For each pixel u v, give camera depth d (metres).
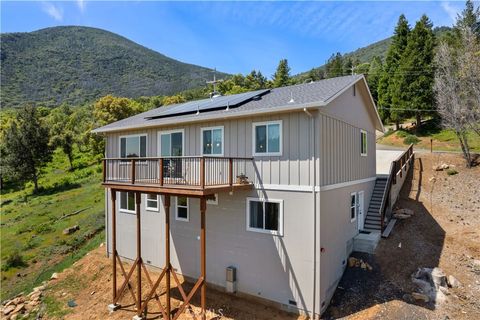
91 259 15.52
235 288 11.02
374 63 61.16
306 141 9.73
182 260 12.68
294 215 9.87
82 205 24.88
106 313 10.86
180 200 12.80
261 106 10.80
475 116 19.88
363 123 14.63
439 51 24.78
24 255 17.44
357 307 9.59
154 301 11.20
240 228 10.97
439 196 16.47
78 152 46.28
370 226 14.08
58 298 12.47
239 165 11.09
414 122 37.22
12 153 31.72
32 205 27.16
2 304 12.88
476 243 12.20
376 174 17.92
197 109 12.85
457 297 9.55
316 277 9.36
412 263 11.36
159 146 13.70
